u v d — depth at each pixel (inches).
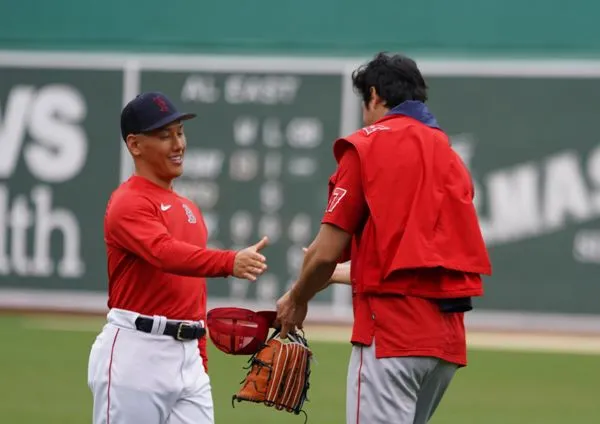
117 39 2170.3
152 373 685.9
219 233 2081.7
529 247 1998.0
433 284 652.7
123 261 690.8
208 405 713.6
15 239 2154.3
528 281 1991.9
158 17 2159.2
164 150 698.2
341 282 764.0
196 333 702.5
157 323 687.1
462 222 660.1
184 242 701.9
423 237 646.5
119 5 2171.5
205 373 722.8
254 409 1268.5
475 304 2000.5
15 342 1764.3
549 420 1246.9
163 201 699.4
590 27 2041.1
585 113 2006.6
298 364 717.3
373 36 2105.1
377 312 652.7
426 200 650.8
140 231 674.2
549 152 2010.3
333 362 1616.6
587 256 1979.6
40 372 1501.0
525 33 2057.1
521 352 1770.4
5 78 2187.5
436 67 2062.0
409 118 678.5
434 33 2087.8
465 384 1476.4
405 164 654.5
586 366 1642.5
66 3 2181.3
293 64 2105.1
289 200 2068.2
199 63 2135.8
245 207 2079.2
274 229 2065.7
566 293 1982.0
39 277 2144.4
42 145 2161.7
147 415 686.5
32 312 2137.1
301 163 2074.3
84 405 1283.2
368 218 661.3
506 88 2036.2
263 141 2094.0
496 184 2022.6
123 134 710.5
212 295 2057.1
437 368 669.3
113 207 687.7
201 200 2091.5
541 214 1999.3
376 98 691.4
